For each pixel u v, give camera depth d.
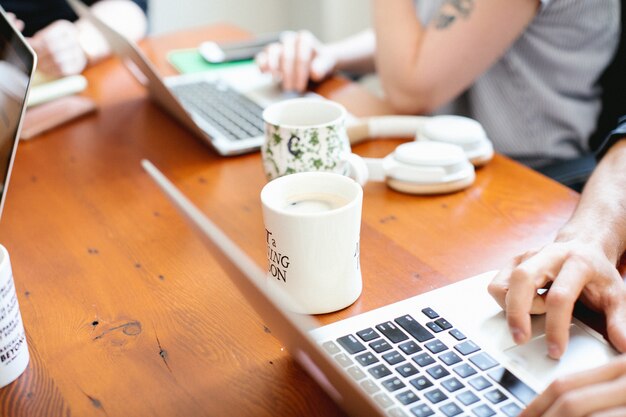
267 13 2.88
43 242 0.82
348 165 0.85
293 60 1.28
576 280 0.61
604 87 1.35
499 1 1.12
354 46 1.47
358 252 0.67
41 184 0.98
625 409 0.49
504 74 1.34
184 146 1.08
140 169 1.01
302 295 0.65
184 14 2.76
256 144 1.04
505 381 0.54
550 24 1.29
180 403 0.56
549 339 0.58
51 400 0.57
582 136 1.34
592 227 0.71
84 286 0.73
